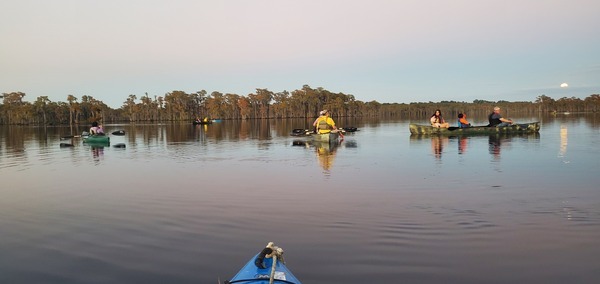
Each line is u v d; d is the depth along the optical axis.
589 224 5.56
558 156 12.49
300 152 15.96
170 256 4.79
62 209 7.12
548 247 4.77
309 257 4.64
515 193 7.52
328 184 8.93
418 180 9.07
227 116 129.00
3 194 8.46
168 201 7.56
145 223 6.15
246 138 25.53
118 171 11.59
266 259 3.81
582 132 23.27
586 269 4.16
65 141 25.12
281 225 5.88
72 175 10.99
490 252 4.66
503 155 12.97
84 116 114.81
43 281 4.21
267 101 132.00
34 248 5.18
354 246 4.96
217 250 4.95
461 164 11.29
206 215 6.52
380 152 15.00
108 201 7.67
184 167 12.23
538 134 21.53
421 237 5.21
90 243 5.31
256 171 11.12
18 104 109.38
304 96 130.25
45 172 11.62
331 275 4.15
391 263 4.42
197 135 29.92
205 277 4.20
